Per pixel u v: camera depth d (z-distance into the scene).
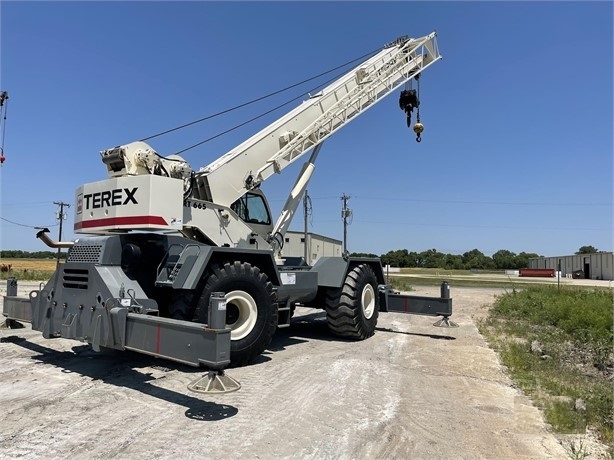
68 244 6.35
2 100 16.81
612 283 39.06
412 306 9.77
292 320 10.90
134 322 4.78
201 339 4.16
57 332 5.73
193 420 4.08
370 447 3.64
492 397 4.98
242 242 7.52
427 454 3.55
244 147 7.96
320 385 5.26
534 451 3.66
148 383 5.19
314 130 8.91
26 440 3.61
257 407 4.45
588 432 4.07
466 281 37.28
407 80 10.69
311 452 3.52
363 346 7.68
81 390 4.91
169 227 5.86
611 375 6.38
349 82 9.72
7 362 6.13
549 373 6.05
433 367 6.27
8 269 32.84
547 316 11.08
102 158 6.48
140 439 3.66
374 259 8.93
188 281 5.59
